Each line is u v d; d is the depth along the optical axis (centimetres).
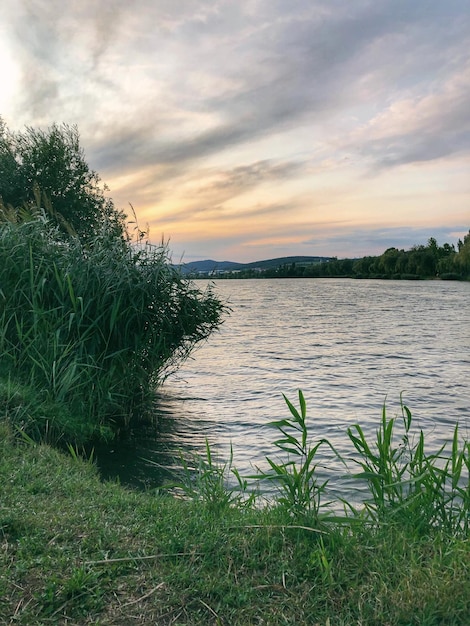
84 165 2475
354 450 905
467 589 315
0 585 315
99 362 928
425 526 419
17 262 948
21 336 870
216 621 296
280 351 2308
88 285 951
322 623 295
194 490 563
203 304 1057
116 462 787
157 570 340
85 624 292
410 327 3428
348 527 409
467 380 1639
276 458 851
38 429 765
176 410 1191
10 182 2305
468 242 13712
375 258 18662
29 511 417
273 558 356
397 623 293
